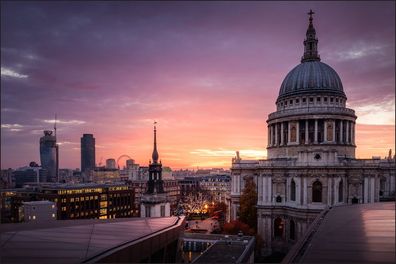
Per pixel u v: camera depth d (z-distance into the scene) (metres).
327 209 54.38
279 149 128.25
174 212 199.75
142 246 31.31
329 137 120.44
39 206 146.00
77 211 168.50
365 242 28.22
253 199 119.81
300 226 102.19
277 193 110.50
